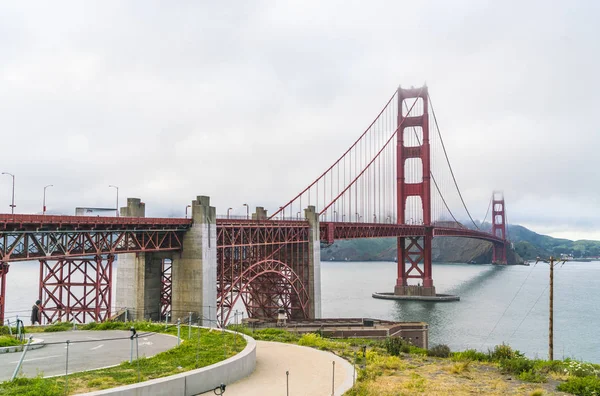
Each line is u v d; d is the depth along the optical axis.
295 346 36.31
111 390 19.38
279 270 79.12
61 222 40.97
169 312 57.09
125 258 57.38
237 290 66.06
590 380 26.64
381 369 30.42
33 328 35.38
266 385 24.64
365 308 119.38
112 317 53.56
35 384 19.67
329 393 23.52
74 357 25.62
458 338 83.06
